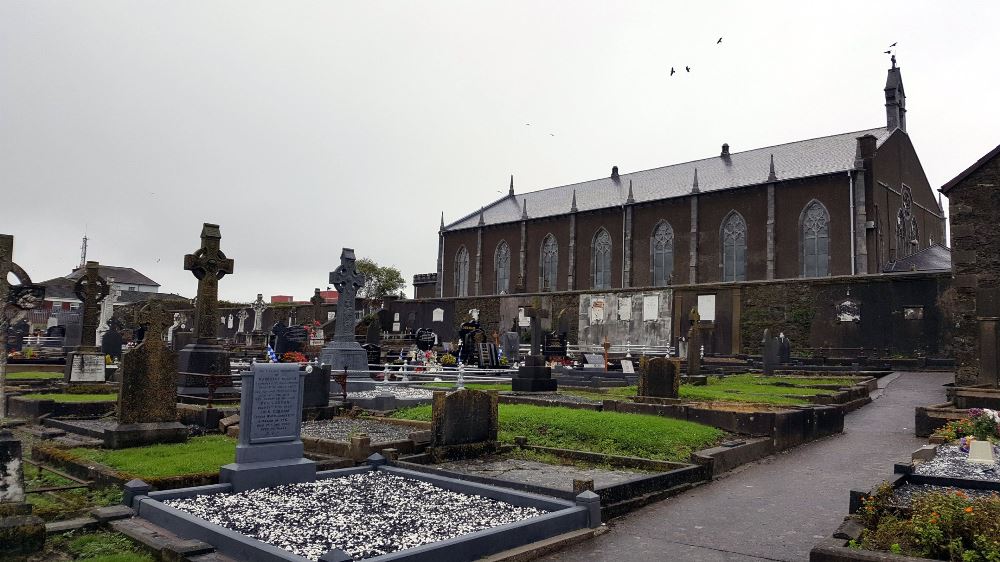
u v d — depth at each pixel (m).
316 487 8.75
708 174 60.81
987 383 15.91
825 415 14.79
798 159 55.59
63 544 6.43
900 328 33.12
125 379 10.98
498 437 12.59
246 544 5.98
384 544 6.33
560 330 48.47
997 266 19.41
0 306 11.20
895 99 54.94
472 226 75.94
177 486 8.35
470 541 6.31
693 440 12.19
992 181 19.73
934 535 5.89
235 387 18.42
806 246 51.38
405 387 21.41
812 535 7.70
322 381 16.08
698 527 8.01
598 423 12.80
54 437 11.70
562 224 68.00
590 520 7.75
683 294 42.12
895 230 51.69
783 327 37.28
